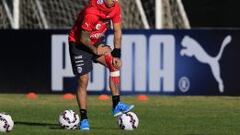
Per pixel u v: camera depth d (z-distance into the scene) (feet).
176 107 145.79
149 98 164.86
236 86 168.66
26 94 175.52
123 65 170.09
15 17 187.73
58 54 173.68
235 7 209.56
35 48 174.91
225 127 111.55
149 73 169.78
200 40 168.35
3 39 176.45
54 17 213.66
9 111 137.69
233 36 168.04
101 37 107.14
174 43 168.66
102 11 104.17
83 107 106.01
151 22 208.03
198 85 168.96
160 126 112.16
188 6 213.25
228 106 148.05
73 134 99.45
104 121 120.16
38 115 130.52
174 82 169.27
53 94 174.70
